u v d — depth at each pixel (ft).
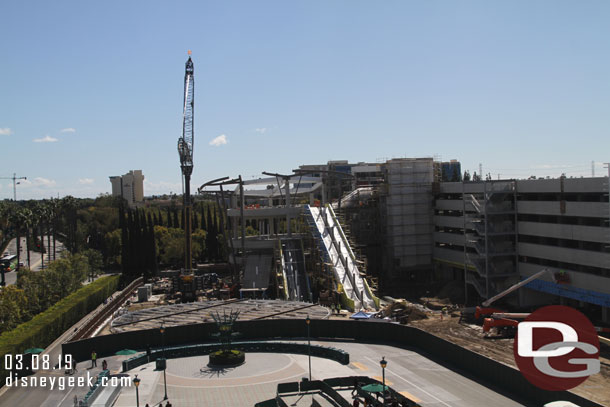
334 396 167.12
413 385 179.22
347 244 451.12
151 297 469.16
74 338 267.80
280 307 312.91
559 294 337.93
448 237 465.06
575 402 146.10
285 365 211.61
